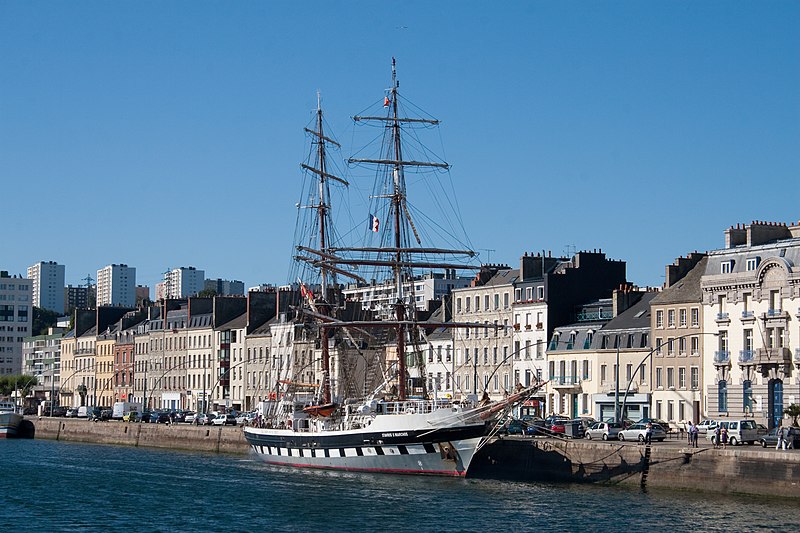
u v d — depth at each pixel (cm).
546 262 16300
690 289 13688
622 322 14575
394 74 12575
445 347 17062
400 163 12519
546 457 10462
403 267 12456
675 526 7862
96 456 14712
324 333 13025
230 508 9181
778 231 13000
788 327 12194
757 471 8869
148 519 8725
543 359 15450
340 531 8025
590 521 8131
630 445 9825
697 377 13338
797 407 11362
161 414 18850
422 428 10575
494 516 8419
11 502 9725
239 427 15462
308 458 11962
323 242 14000
